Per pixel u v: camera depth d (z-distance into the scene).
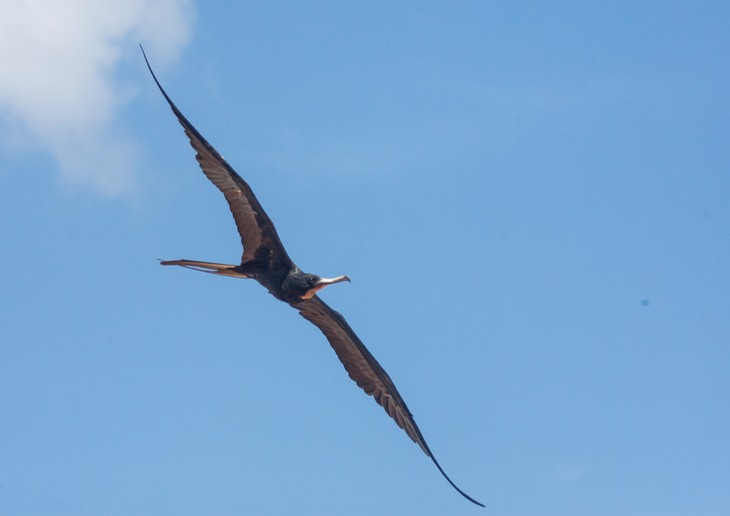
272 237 17.30
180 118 16.12
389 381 19.03
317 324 18.94
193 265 17.41
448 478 18.61
